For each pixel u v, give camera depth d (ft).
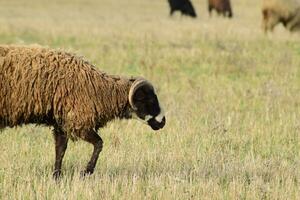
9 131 160.66
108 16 555.28
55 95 117.91
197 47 317.22
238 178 124.77
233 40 339.77
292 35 368.48
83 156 142.00
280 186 119.96
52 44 328.08
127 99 123.85
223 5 562.66
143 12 636.48
